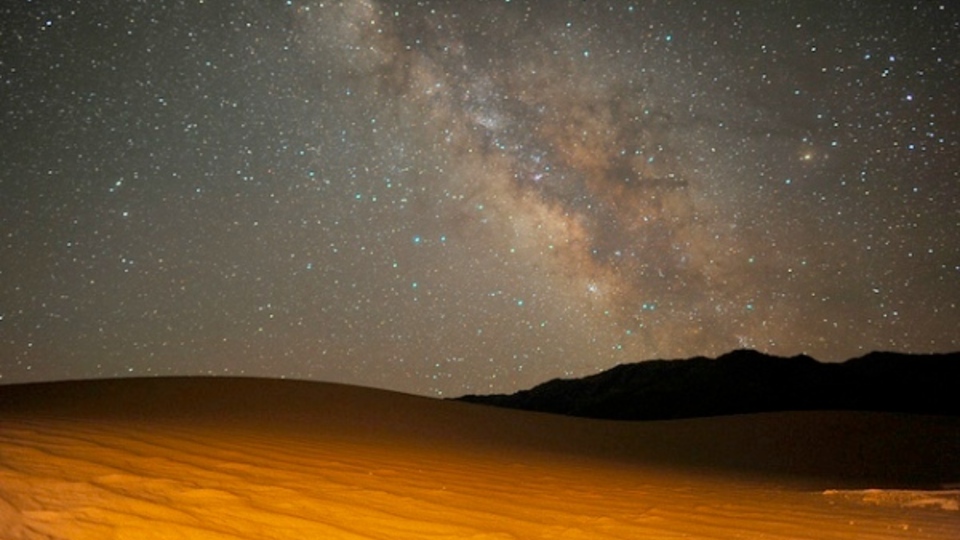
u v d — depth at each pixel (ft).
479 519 14.79
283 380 52.90
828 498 23.72
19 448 15.49
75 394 40.57
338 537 11.64
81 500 11.42
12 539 8.98
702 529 16.24
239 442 22.72
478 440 42.11
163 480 14.02
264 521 11.96
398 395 55.16
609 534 14.67
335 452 24.03
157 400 40.70
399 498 15.98
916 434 52.49
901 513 20.18
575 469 30.14
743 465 42.70
